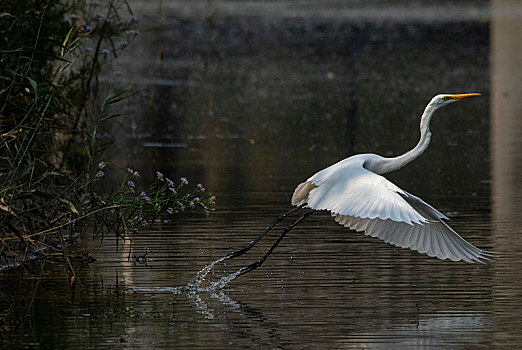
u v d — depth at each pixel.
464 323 9.12
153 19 20.31
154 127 27.00
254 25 47.62
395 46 45.66
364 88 35.69
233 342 8.53
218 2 52.94
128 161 21.14
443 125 28.05
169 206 15.67
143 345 8.48
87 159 15.76
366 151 22.69
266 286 10.69
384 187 8.79
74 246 12.85
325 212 15.63
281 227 14.23
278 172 19.86
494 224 14.27
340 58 43.09
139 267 11.66
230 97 33.12
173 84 34.12
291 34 46.56
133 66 30.78
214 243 13.05
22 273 10.70
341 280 10.91
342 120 28.55
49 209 12.38
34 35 13.23
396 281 10.84
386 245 12.89
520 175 19.41
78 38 12.56
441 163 21.33
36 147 12.93
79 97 15.29
